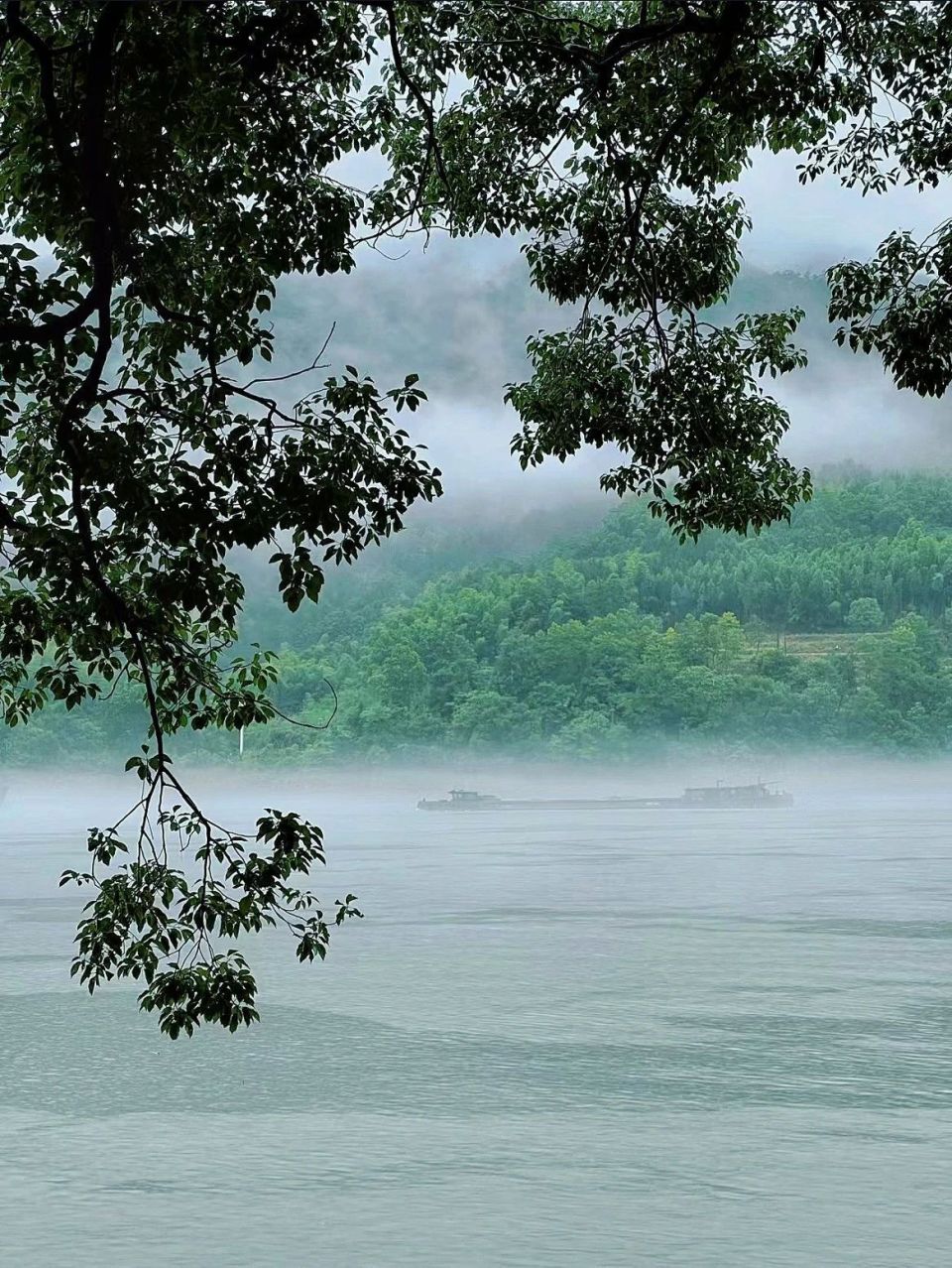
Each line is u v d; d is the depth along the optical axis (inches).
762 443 1152.8
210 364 788.0
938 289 927.7
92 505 781.9
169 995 896.9
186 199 822.5
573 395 1129.4
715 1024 1870.1
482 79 1044.5
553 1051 1704.0
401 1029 1867.6
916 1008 1984.5
